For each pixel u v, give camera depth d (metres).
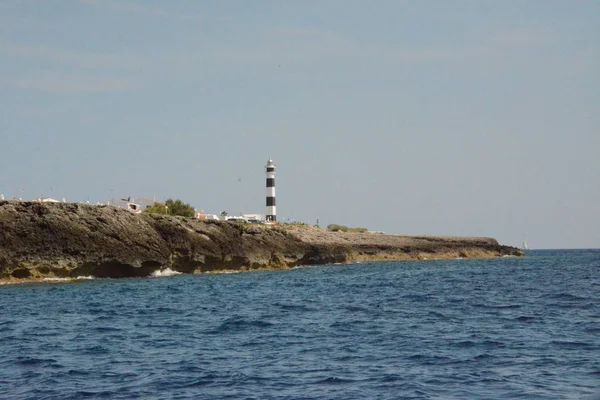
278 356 57.81
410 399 43.59
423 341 63.88
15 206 161.62
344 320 80.19
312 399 44.03
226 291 130.75
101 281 164.75
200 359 56.97
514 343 61.88
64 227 165.25
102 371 52.97
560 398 43.09
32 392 47.00
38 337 70.75
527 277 168.38
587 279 158.25
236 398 44.47
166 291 131.62
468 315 83.69
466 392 45.09
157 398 44.78
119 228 176.50
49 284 153.38
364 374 50.56
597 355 55.88
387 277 173.88
